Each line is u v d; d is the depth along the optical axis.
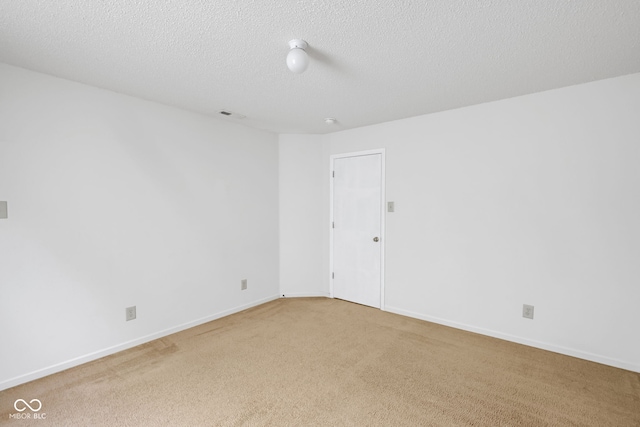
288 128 3.77
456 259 3.04
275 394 1.99
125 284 2.61
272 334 2.92
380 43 1.77
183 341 2.77
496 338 2.82
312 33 1.67
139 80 2.30
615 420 1.75
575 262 2.46
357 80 2.30
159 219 2.83
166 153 2.87
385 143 3.51
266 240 3.88
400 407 1.86
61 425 1.70
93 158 2.42
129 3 1.40
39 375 2.16
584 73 2.20
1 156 2.01
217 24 1.58
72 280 2.32
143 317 2.73
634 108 2.21
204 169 3.18
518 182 2.69
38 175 2.16
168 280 2.91
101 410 1.82
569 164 2.46
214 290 3.30
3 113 2.01
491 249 2.84
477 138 2.89
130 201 2.63
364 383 2.11
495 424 1.71
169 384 2.10
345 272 3.94
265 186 3.85
